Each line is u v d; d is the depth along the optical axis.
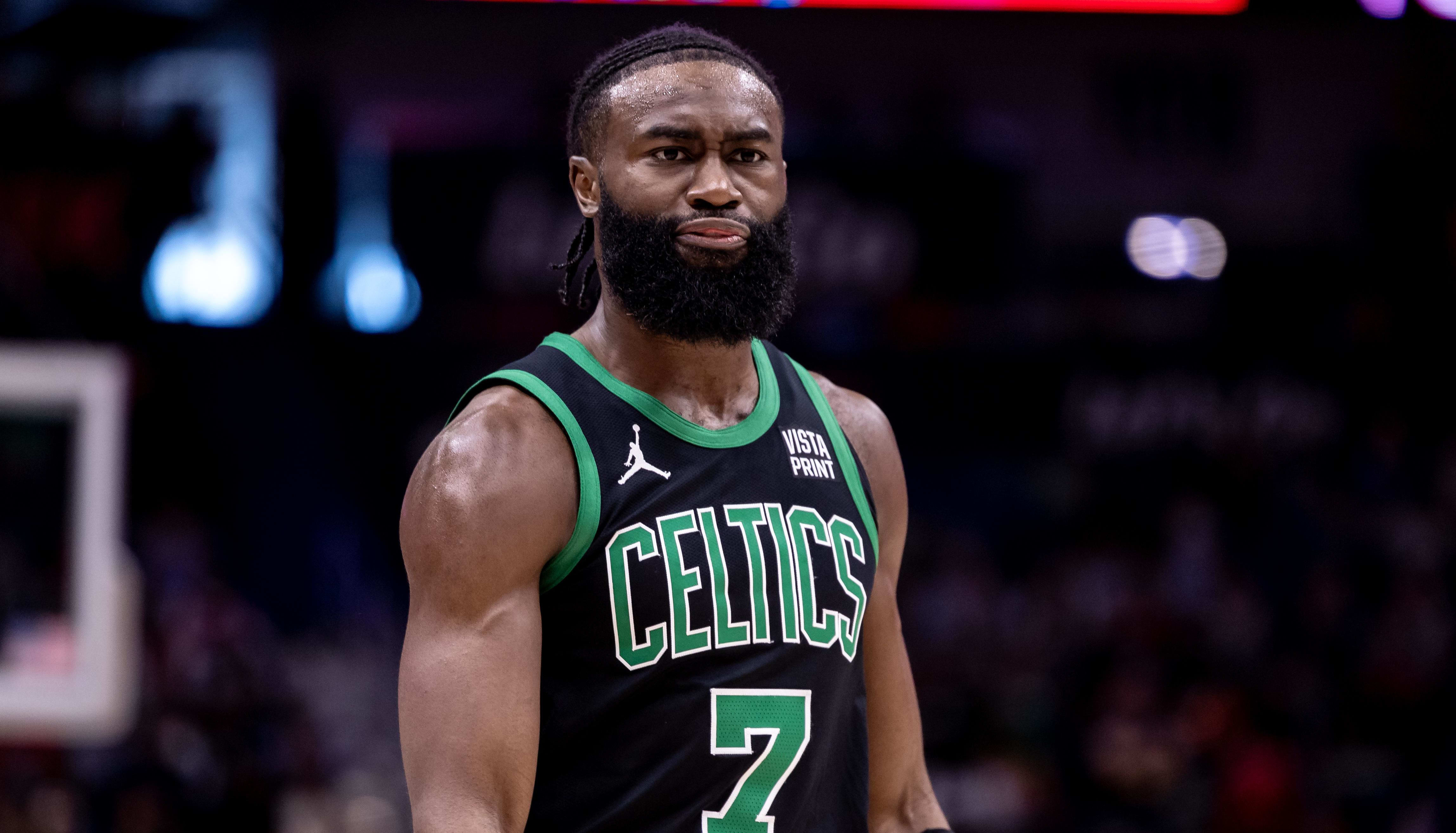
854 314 25.58
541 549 4.23
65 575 13.98
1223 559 25.67
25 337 24.73
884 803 5.07
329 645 25.62
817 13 20.55
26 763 16.14
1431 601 23.06
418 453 26.45
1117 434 27.02
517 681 4.13
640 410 4.43
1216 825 18.05
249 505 26.30
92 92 24.45
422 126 24.00
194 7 22.89
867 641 4.98
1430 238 25.64
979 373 26.56
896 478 5.08
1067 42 21.19
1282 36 21.27
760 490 4.48
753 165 4.47
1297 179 25.02
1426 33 21.39
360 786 18.83
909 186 25.06
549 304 25.36
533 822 4.31
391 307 25.44
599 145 4.54
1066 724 19.84
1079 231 26.11
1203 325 26.81
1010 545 27.17
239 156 24.77
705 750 4.26
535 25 20.92
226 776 16.64
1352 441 26.77
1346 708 21.31
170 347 25.48
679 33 4.62
